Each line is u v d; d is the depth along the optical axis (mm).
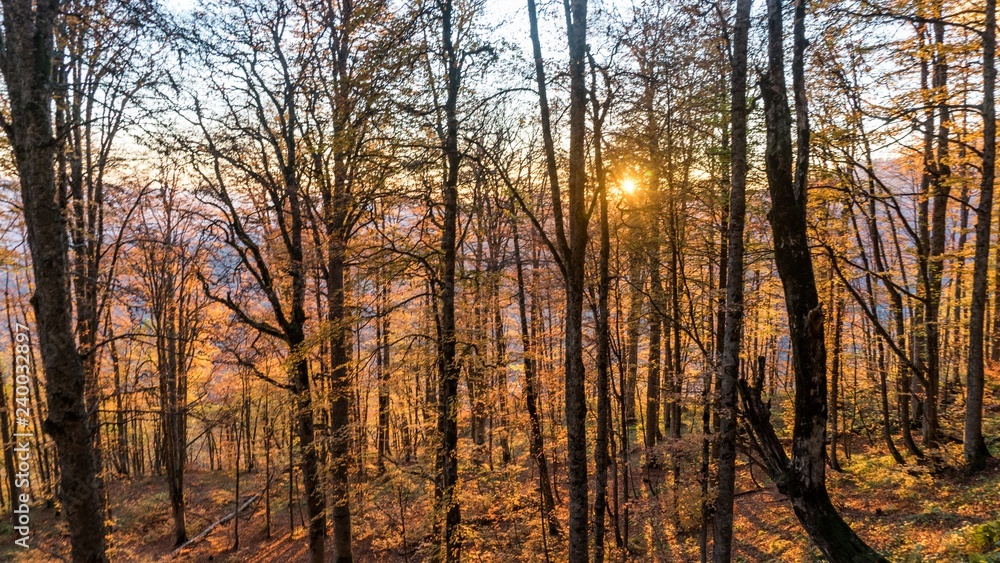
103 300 12812
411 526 13148
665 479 14758
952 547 7250
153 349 19141
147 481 25062
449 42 8273
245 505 21703
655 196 9695
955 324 11820
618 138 8539
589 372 13688
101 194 12922
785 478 5500
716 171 9914
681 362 12539
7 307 16922
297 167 9562
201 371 19000
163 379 15992
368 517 14234
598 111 7656
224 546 17688
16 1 5074
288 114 10703
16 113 5281
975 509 8609
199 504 22016
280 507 21297
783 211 5531
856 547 4965
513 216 11531
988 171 9227
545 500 13305
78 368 5461
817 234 10742
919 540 8336
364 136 8086
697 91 9078
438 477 9391
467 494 11453
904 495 10680
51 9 5352
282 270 10891
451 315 8734
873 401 17297
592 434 13906
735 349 7125
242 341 14406
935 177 11016
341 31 9805
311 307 14320
